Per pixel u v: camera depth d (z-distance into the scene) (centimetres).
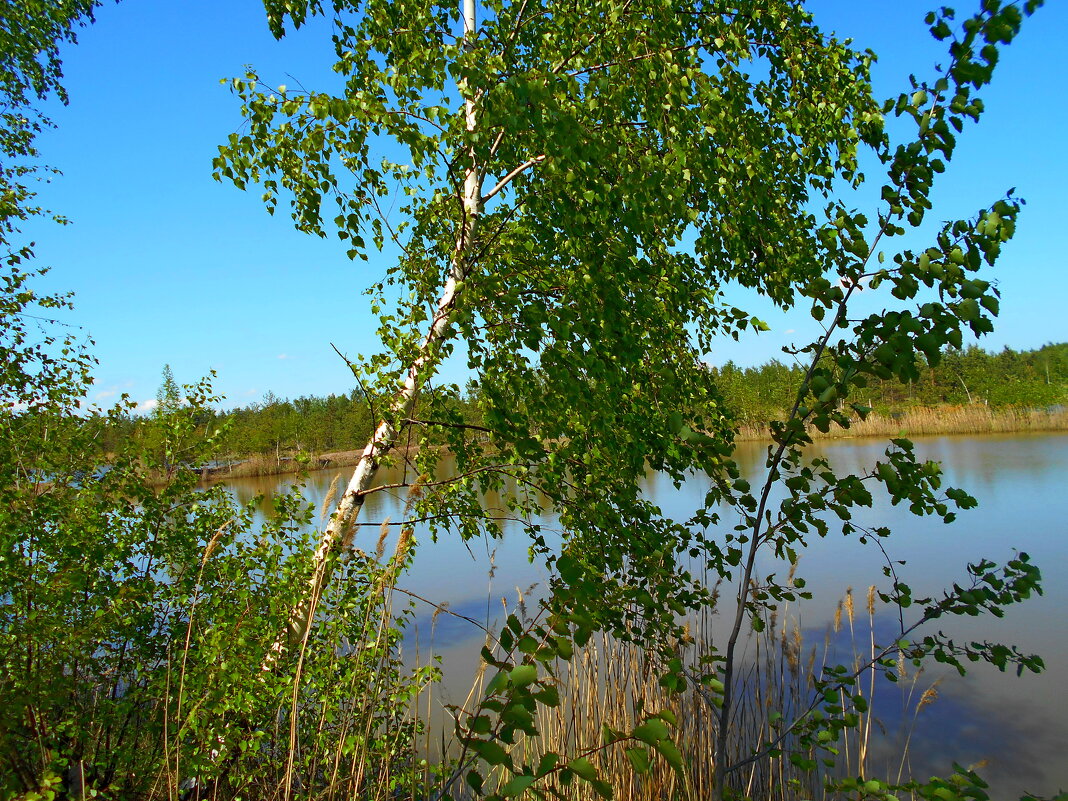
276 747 347
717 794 228
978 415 3027
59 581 319
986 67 165
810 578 892
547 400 381
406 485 398
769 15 412
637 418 378
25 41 719
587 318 347
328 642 364
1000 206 168
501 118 303
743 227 404
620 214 333
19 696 282
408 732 393
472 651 699
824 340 203
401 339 381
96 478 425
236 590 390
